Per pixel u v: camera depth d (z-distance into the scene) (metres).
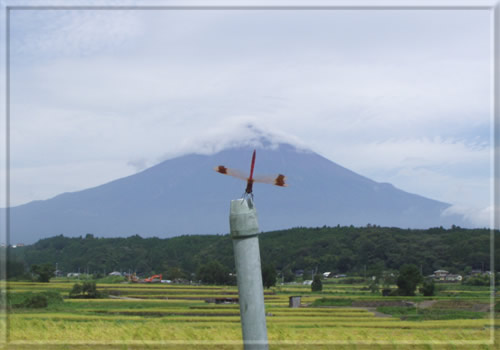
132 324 41.09
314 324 47.25
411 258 129.00
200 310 62.50
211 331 35.59
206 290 105.12
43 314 50.06
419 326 44.53
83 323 40.31
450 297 83.81
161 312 58.22
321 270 139.88
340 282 127.81
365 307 76.50
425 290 91.50
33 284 86.00
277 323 48.06
